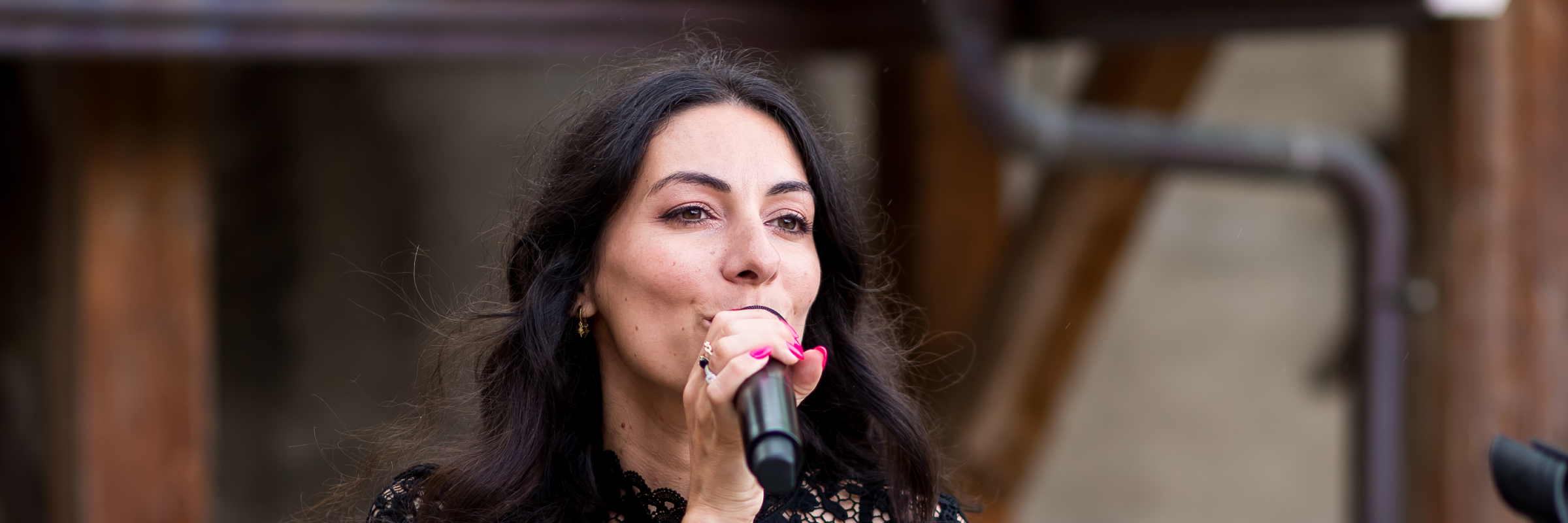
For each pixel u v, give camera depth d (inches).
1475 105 423.2
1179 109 512.7
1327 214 921.5
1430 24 364.5
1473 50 421.7
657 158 169.3
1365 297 448.5
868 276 201.8
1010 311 534.9
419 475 192.9
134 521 420.8
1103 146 443.8
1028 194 799.7
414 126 778.2
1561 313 425.7
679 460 178.7
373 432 217.3
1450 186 430.0
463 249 787.4
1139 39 402.6
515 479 178.2
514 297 193.5
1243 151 453.4
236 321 743.7
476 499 178.1
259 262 749.3
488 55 390.9
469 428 199.0
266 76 747.4
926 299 543.5
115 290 413.7
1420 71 438.6
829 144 200.7
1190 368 924.6
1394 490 446.0
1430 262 437.4
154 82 414.6
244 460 746.2
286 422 756.0
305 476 758.5
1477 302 428.5
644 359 167.8
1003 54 421.4
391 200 775.1
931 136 537.3
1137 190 524.7
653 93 173.2
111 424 416.5
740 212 165.8
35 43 360.5
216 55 374.9
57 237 438.9
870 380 193.0
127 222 413.7
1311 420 938.7
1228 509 931.3
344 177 765.3
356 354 769.6
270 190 751.1
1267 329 928.9
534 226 183.8
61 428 438.0
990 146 446.3
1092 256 534.0
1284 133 458.3
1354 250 457.4
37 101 498.3
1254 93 884.6
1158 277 920.3
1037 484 914.1
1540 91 422.3
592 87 202.5
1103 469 920.9
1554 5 420.8
